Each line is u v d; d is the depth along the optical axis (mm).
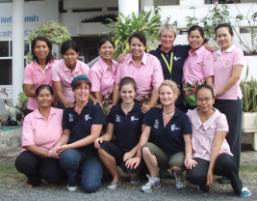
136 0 8688
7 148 7715
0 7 14711
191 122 4734
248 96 7156
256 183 5047
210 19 8039
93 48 14781
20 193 4738
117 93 5172
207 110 4609
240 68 4746
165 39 5152
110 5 14344
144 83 5055
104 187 4922
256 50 7980
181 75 5164
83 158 4848
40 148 4852
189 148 4645
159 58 5230
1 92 14750
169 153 4820
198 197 4488
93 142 4844
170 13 8359
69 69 5195
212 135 4598
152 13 8484
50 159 4875
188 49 5160
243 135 7273
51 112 4980
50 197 4555
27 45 14367
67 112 4953
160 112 4828
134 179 5023
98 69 5211
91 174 4715
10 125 10656
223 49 4871
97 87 5195
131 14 8203
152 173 4770
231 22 8109
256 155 6660
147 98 5098
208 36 7672
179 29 8320
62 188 4914
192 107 5086
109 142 4859
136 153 4852
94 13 14500
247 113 6969
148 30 7699
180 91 5164
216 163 4473
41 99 4883
